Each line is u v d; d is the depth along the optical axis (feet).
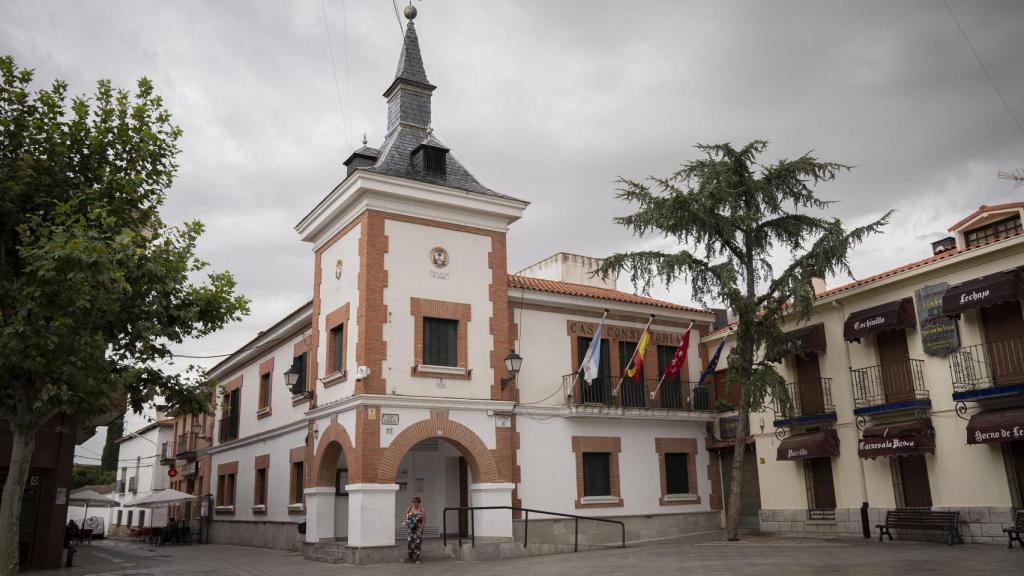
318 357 66.80
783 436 70.54
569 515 61.62
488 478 61.11
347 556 54.60
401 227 62.03
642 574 39.50
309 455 65.21
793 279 61.62
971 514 54.60
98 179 44.04
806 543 56.24
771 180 64.80
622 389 74.02
